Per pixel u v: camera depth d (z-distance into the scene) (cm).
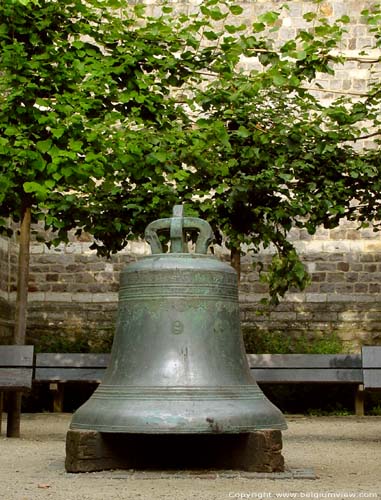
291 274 1016
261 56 844
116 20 856
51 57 811
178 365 548
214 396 541
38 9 816
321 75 1555
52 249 1568
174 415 529
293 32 1569
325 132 923
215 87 873
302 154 939
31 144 772
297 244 1550
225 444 582
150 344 556
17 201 912
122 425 534
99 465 563
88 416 558
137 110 834
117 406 544
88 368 908
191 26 855
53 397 1317
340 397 1343
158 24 851
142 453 587
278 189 940
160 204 930
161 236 914
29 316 1536
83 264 1564
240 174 930
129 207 925
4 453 702
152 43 866
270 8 1574
